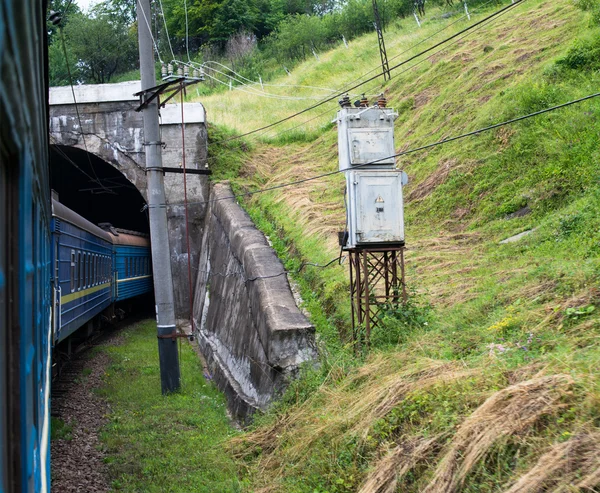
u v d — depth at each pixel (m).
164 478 8.48
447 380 7.01
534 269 10.10
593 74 15.95
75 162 26.50
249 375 12.04
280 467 8.15
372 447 7.10
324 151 25.84
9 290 2.31
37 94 3.17
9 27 1.96
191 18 48.88
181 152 23.27
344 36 46.00
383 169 10.56
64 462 9.29
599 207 11.32
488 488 5.20
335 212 18.70
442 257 13.31
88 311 16.95
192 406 12.32
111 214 35.72
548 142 14.88
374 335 10.09
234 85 43.94
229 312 15.87
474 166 16.66
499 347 7.44
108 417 11.68
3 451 2.08
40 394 3.90
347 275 13.61
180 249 23.08
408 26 39.44
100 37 45.06
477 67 22.33
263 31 53.81
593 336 6.92
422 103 23.97
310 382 9.76
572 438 5.00
